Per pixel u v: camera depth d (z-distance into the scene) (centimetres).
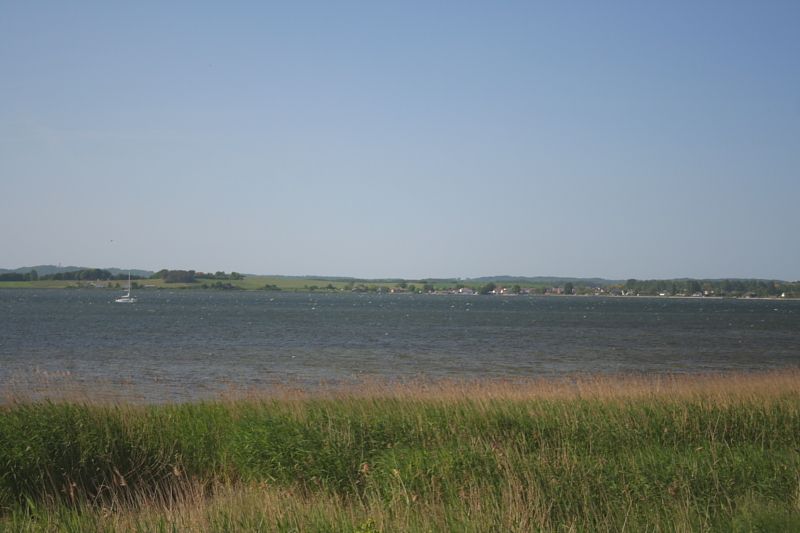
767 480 889
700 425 1238
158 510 831
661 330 7744
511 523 735
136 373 3192
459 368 3672
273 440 1066
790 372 2702
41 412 1076
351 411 1272
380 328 7581
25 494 902
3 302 15500
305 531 734
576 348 5100
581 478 888
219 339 5609
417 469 945
